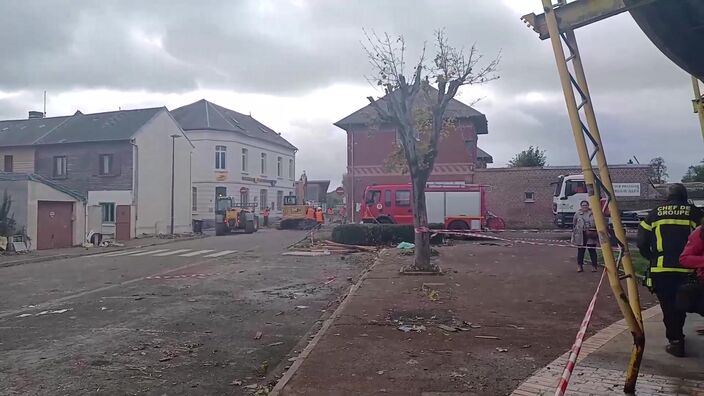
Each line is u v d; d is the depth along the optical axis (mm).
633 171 30672
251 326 9109
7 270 18266
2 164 39500
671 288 6234
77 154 37188
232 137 50531
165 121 39031
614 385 5453
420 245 14352
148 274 16297
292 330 8828
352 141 37312
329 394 5469
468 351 6961
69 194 27766
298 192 49375
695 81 8492
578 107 4898
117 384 6148
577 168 32750
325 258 20469
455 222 26391
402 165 16500
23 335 8523
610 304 9836
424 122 15383
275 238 33250
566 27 4910
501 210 33719
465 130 35031
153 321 9500
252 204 48750
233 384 6152
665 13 4598
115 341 8094
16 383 6184
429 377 5965
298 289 13094
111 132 36781
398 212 27469
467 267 15281
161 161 38469
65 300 11812
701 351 6508
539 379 5773
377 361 6574
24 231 25281
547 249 20641
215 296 12109
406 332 8000
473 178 34344
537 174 33375
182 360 7117
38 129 41625
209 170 49219
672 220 6320
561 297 10617
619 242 5129
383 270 14969
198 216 49062
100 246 28016
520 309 9547
